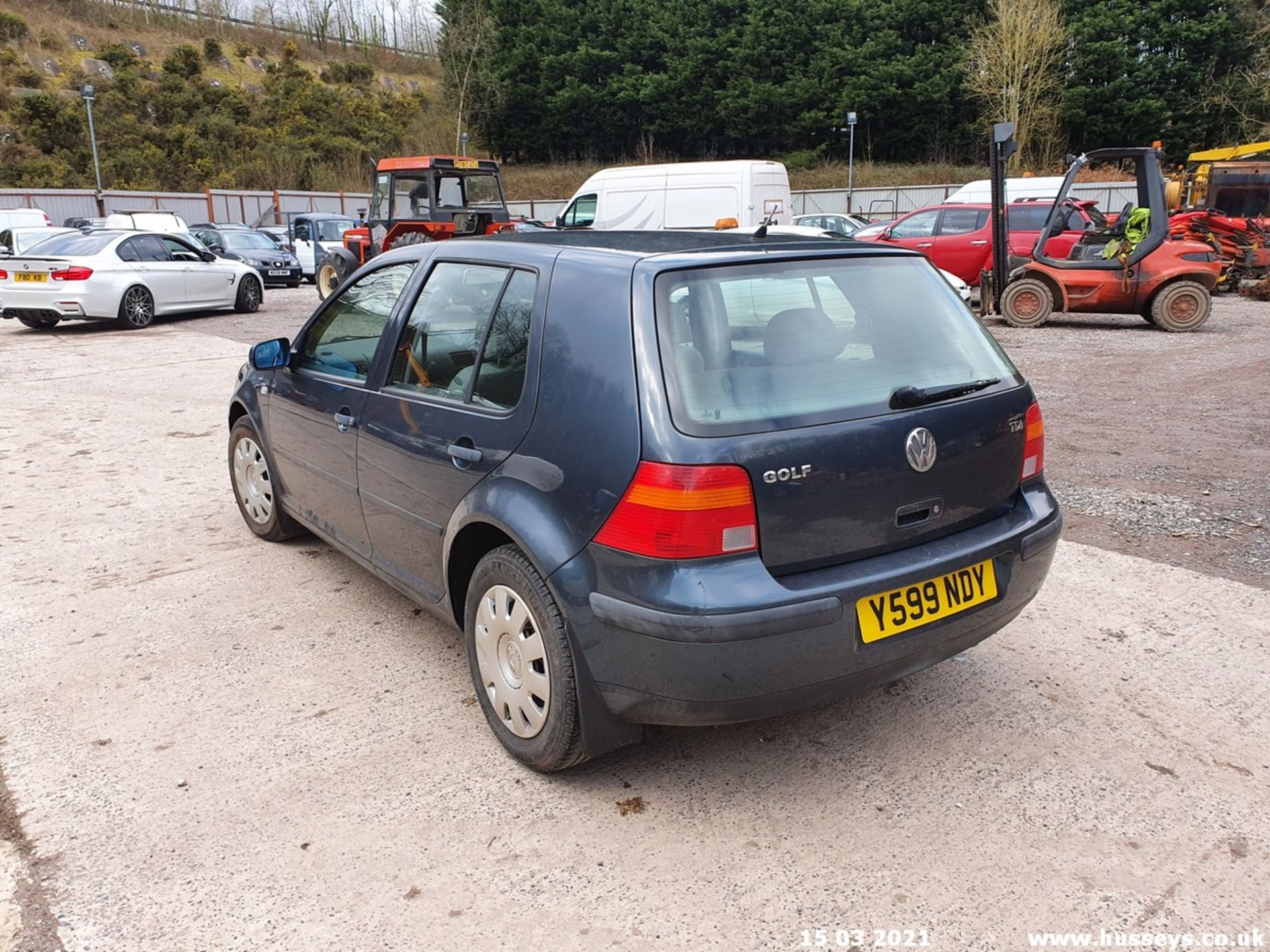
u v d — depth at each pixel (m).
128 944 2.32
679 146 54.38
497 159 57.44
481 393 3.10
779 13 50.22
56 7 61.91
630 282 2.71
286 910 2.43
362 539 3.92
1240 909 2.41
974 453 2.91
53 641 3.94
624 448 2.54
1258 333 12.67
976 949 2.29
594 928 2.36
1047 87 43.66
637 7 53.09
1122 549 4.88
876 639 2.65
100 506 5.75
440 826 2.75
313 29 72.56
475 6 55.59
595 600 2.60
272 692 3.52
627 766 3.05
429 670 3.70
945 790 2.90
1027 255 14.75
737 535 2.48
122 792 2.92
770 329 2.76
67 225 25.73
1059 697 3.43
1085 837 2.68
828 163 49.94
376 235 17.97
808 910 2.41
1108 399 8.61
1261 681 3.52
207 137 50.09
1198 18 44.12
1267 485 5.88
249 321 15.09
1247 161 21.53
